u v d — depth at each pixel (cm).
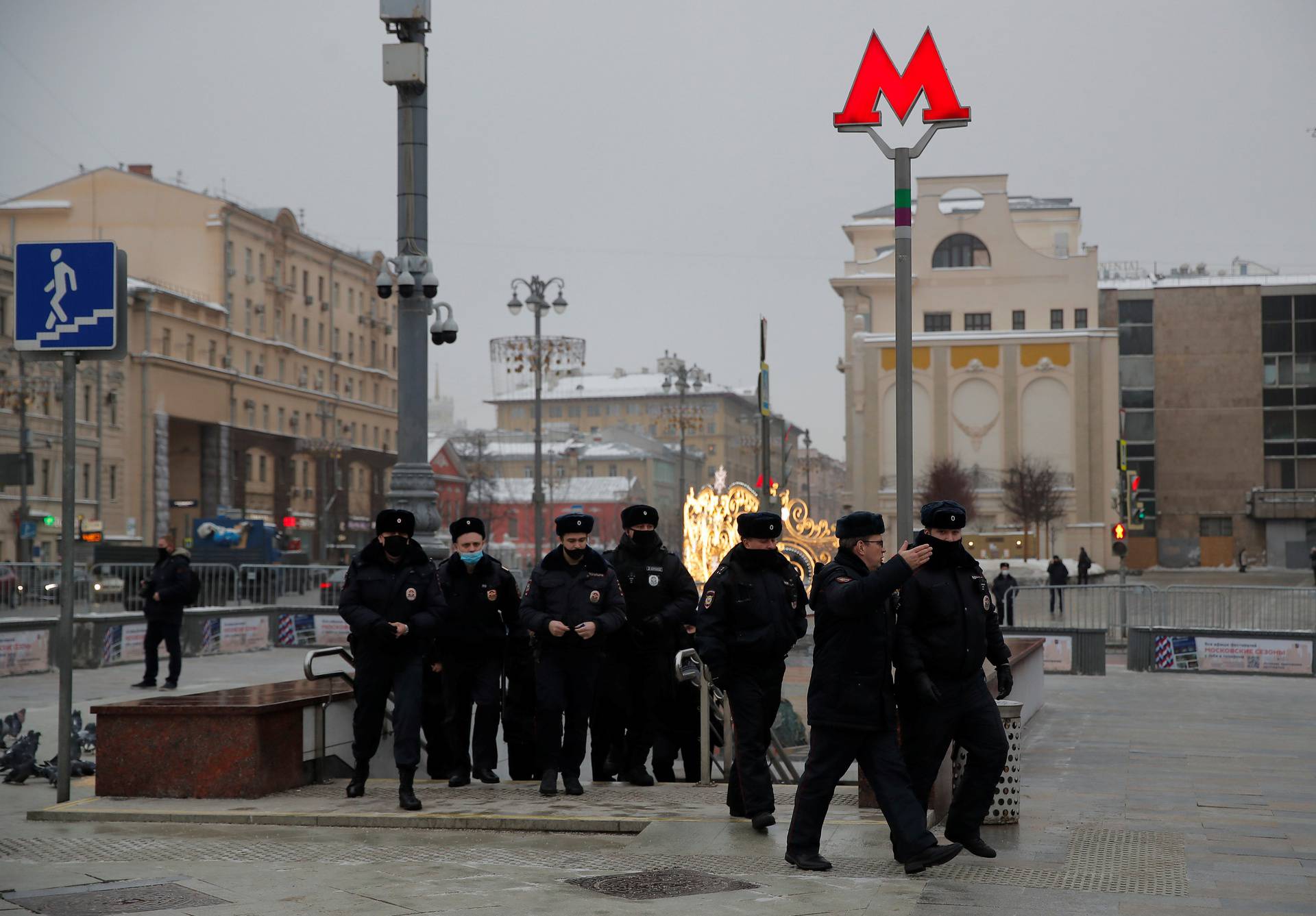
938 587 1176
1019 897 1047
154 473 10631
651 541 1673
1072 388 12712
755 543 1305
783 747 2023
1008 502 12262
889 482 12731
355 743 1484
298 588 4788
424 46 1952
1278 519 14025
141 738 1495
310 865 1166
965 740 1191
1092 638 3653
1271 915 992
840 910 1003
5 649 3238
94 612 4169
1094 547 12550
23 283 1469
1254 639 3606
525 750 1736
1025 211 15725
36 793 1611
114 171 12050
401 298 1961
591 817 1336
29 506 9025
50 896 1045
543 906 1009
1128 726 2356
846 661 1144
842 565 1162
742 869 1145
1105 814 1427
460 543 1644
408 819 1342
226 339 11894
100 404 10025
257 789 1476
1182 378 14350
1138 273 15262
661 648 1652
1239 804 1498
